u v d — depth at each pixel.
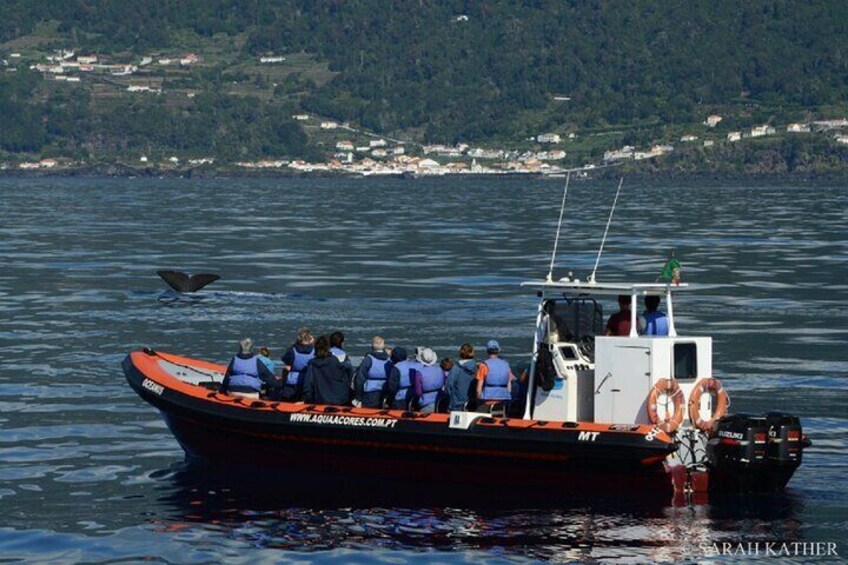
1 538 54.66
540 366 60.25
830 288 148.50
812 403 80.06
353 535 54.78
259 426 63.66
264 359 67.12
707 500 58.59
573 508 57.97
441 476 61.22
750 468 57.44
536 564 51.50
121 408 78.94
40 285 149.12
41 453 68.12
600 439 57.19
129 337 106.81
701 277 162.50
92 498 60.16
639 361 57.88
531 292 142.38
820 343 104.56
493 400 61.38
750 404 79.56
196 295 138.88
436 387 63.28
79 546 53.81
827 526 55.34
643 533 54.56
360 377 63.94
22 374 89.38
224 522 56.59
